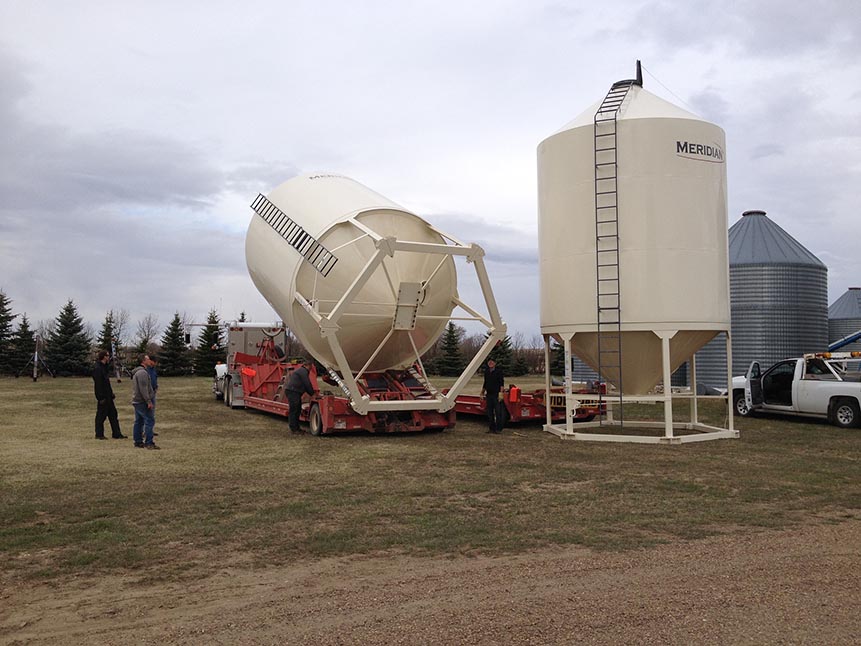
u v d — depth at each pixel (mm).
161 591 5844
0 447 14047
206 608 5445
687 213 15078
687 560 6641
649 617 5195
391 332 15586
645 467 11852
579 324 15547
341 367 14688
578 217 15586
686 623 5070
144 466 11883
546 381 17125
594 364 16391
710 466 11953
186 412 21422
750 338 23750
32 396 27297
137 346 61812
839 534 7605
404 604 5504
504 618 5199
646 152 15031
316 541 7352
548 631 4945
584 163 15539
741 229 25188
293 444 14586
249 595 5738
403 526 7965
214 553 6945
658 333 14891
